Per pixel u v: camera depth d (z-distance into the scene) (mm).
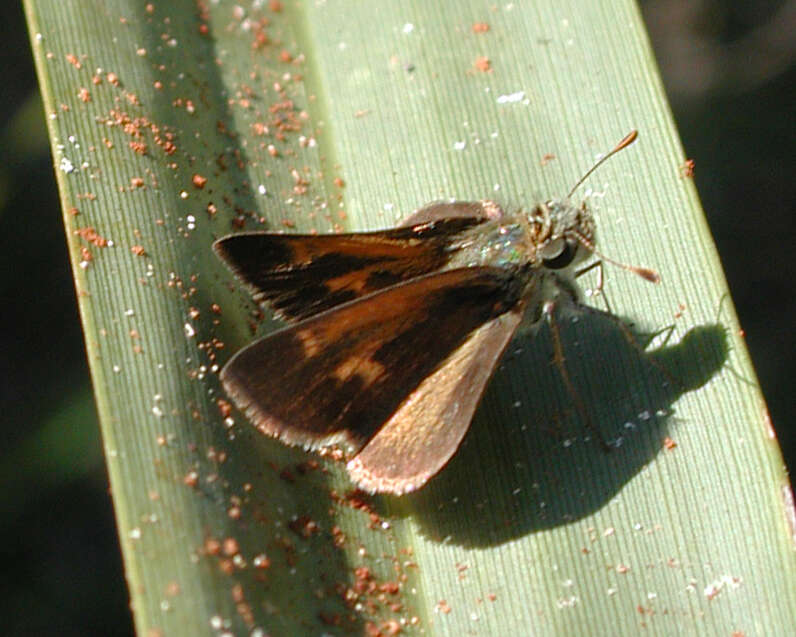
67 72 153
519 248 148
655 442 149
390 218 158
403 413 147
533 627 146
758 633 145
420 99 160
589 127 157
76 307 186
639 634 146
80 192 150
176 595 140
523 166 157
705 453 149
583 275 154
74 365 184
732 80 212
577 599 147
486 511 149
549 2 160
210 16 163
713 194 204
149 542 141
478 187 157
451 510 149
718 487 148
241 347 150
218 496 143
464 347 147
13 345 185
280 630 141
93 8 156
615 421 151
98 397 144
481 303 147
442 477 150
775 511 147
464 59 160
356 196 159
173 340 147
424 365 147
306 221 157
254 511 145
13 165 182
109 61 155
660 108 156
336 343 145
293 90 162
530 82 159
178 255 150
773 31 212
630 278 153
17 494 174
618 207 155
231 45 162
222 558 141
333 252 149
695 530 147
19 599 176
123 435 143
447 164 158
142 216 150
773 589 146
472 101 159
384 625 146
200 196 154
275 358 144
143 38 157
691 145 208
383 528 149
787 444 184
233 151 158
